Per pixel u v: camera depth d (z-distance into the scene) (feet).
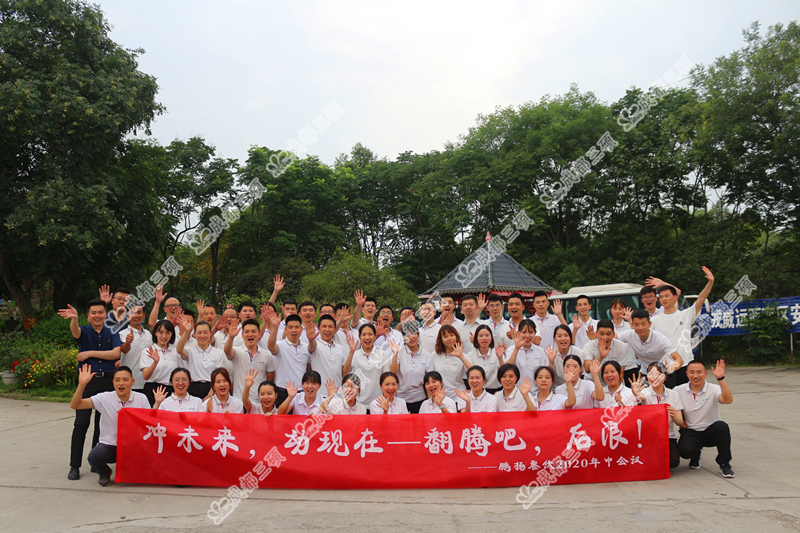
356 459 17.83
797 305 54.08
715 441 18.63
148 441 18.31
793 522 14.20
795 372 48.47
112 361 20.92
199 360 21.58
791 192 60.85
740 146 59.98
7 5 53.83
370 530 14.14
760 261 61.31
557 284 77.92
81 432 19.47
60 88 51.60
